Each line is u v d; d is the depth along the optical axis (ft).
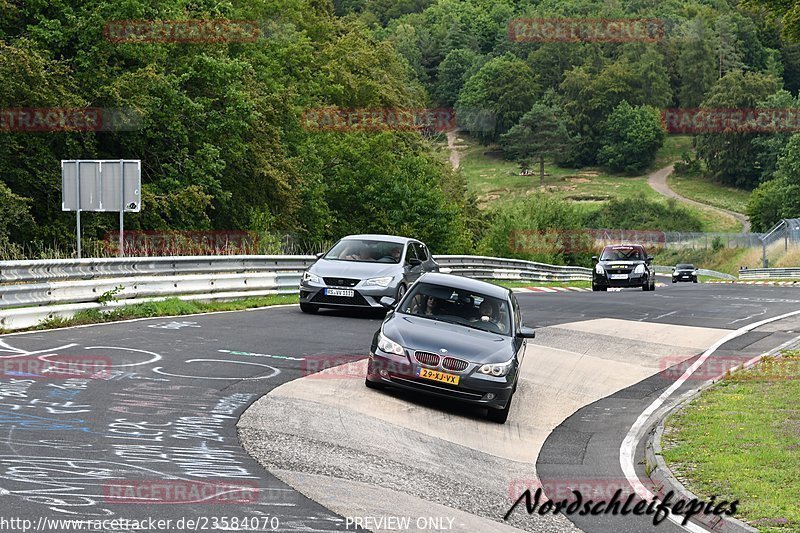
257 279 113.19
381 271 94.63
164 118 182.91
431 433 50.29
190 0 208.13
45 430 41.01
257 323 85.40
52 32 169.07
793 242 412.77
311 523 31.78
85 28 172.45
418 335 57.26
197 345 69.15
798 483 42.04
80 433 40.96
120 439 40.55
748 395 64.75
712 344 94.32
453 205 290.15
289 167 221.05
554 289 189.78
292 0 319.68
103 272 85.92
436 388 55.11
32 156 161.07
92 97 169.58
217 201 204.64
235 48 247.91
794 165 526.98
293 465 39.52
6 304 71.87
